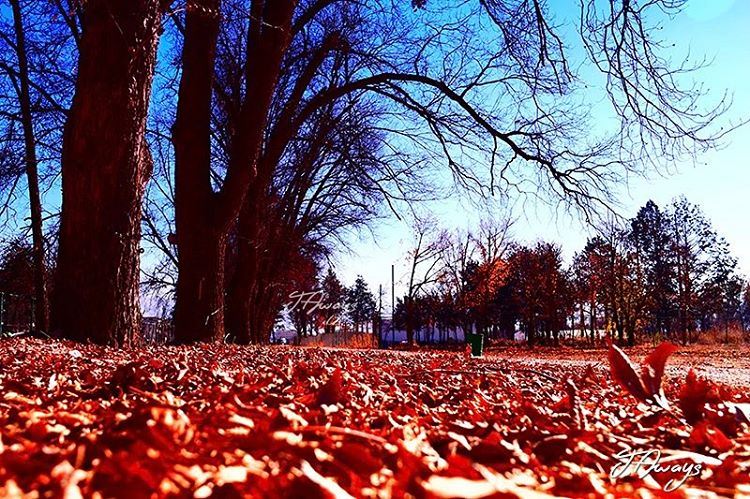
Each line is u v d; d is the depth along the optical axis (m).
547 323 61.53
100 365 5.10
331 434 1.79
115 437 1.49
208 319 12.84
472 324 64.44
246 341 18.09
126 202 8.65
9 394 2.69
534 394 4.55
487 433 2.25
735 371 15.02
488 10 14.81
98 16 8.45
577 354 35.41
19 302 18.62
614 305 52.66
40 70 16.34
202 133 12.87
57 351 6.45
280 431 1.67
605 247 53.50
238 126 13.52
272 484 1.17
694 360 23.00
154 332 26.47
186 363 5.11
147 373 3.49
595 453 1.94
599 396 4.65
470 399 3.96
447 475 1.26
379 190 22.25
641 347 43.97
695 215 59.78
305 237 30.39
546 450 1.95
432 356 12.61
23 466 1.25
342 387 3.25
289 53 20.89
